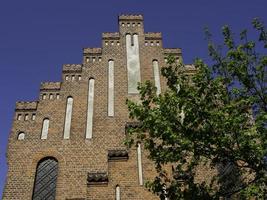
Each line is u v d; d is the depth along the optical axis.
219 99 13.31
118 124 19.95
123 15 25.17
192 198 12.03
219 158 12.59
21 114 20.25
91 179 16.16
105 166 18.50
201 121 12.41
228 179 13.28
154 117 12.48
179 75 13.97
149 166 16.59
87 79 21.88
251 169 12.57
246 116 12.99
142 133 14.63
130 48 23.56
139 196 15.83
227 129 11.95
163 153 12.54
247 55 14.03
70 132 19.67
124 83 21.75
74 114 20.39
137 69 22.52
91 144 19.20
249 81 13.62
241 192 12.00
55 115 20.31
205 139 12.12
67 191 17.69
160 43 23.88
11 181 17.97
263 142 11.77
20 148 19.03
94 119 20.12
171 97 12.83
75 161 18.64
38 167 18.66
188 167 12.85
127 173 16.41
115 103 20.81
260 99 13.47
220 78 13.26
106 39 23.78
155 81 21.97
